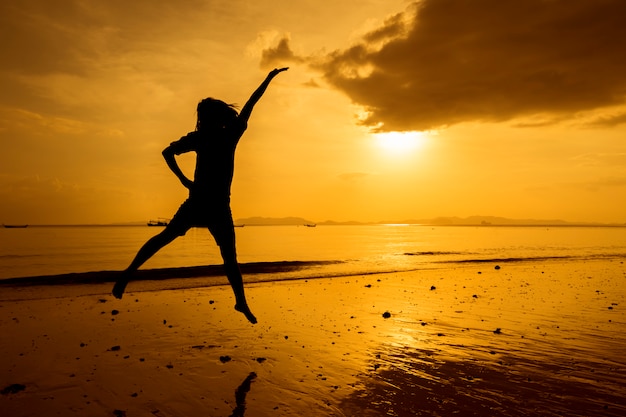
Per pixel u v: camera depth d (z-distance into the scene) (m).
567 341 7.21
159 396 4.83
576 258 27.22
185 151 3.43
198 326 8.30
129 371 5.66
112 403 4.62
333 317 9.19
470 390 5.06
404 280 15.90
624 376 5.53
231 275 3.55
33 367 5.78
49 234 104.06
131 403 4.63
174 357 6.31
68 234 104.25
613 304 10.66
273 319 8.98
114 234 104.06
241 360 6.19
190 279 15.89
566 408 4.54
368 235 102.00
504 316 9.23
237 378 5.45
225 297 11.90
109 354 6.41
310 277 17.02
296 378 5.46
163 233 3.31
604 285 14.22
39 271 22.39
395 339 7.36
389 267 21.19
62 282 14.94
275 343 7.11
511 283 14.84
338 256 31.78
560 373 5.65
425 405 4.63
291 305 10.63
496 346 6.92
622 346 6.92
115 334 7.64
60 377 5.41
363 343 7.11
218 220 3.38
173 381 5.31
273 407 4.56
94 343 7.03
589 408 4.54
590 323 8.56
